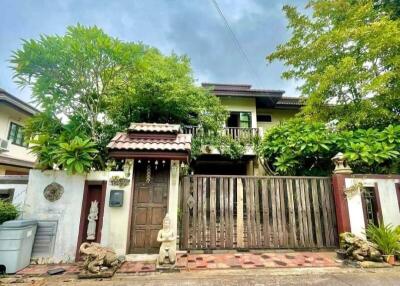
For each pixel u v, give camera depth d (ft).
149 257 13.58
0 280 10.62
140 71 19.36
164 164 15.25
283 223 15.98
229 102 38.17
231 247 15.30
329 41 22.75
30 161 34.32
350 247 13.47
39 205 13.76
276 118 41.34
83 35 16.85
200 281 10.61
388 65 20.44
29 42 15.93
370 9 22.16
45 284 10.25
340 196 15.90
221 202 15.97
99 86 18.90
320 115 23.30
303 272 11.74
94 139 18.15
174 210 14.34
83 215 13.82
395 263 12.73
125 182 14.44
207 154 30.42
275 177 16.66
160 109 23.97
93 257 11.49
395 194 16.17
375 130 18.28
